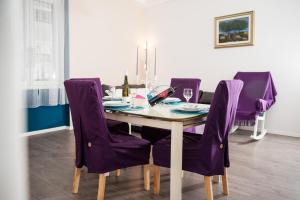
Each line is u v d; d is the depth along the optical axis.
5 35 0.30
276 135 3.86
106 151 1.67
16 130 0.32
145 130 2.48
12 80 0.31
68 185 2.06
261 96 3.77
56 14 3.86
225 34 4.39
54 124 4.13
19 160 0.33
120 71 5.13
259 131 4.10
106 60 4.82
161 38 5.35
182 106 2.18
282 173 2.31
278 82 3.92
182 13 4.96
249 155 2.84
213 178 2.14
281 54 3.85
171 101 2.43
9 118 0.31
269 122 4.05
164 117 1.63
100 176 1.73
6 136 0.31
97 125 1.63
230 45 4.34
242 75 4.07
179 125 1.60
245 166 2.49
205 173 1.60
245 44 4.17
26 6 3.50
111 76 4.95
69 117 4.25
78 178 1.92
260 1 3.99
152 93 2.29
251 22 4.08
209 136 1.58
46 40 3.77
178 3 5.01
